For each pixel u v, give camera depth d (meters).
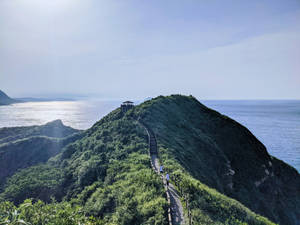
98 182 24.08
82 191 23.73
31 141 55.88
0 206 7.90
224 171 37.91
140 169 22.44
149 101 57.12
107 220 14.55
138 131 36.16
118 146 32.97
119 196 17.20
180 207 13.95
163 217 12.30
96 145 37.50
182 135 39.84
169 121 44.72
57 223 8.20
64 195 27.89
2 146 54.38
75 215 9.08
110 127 43.88
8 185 34.50
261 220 15.48
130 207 14.30
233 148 47.62
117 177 22.28
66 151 44.12
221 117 57.88
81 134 56.12
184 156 30.05
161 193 15.45
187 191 15.54
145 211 13.39
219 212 13.73
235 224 12.71
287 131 147.12
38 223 8.26
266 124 183.38
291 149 100.38
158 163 24.77
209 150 39.94
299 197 49.03
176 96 66.12
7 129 102.75
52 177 33.50
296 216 42.56
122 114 52.94
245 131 54.69
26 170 39.56
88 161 31.09
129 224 12.98
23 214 8.12
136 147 30.22
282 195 46.34
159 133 34.72
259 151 49.84
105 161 29.12
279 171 52.06
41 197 28.98
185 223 11.98
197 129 48.25
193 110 60.88
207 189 17.48
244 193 37.91
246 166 44.47
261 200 38.84
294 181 52.09
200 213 12.91
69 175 31.92
